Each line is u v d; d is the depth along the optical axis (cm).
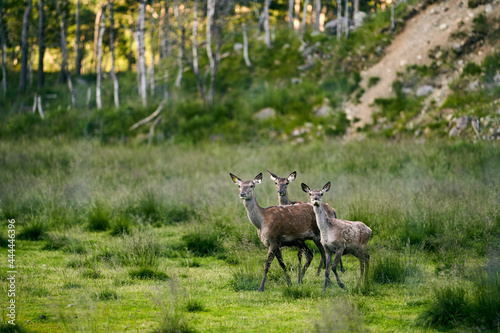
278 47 10544
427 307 1897
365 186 4003
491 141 5775
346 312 1680
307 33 10594
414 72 7856
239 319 1850
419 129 6844
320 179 4519
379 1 12925
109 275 2483
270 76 9675
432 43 8081
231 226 3262
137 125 8469
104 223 3528
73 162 5784
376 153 5784
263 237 2327
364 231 2233
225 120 8406
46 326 1755
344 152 6038
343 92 8406
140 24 9062
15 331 1672
